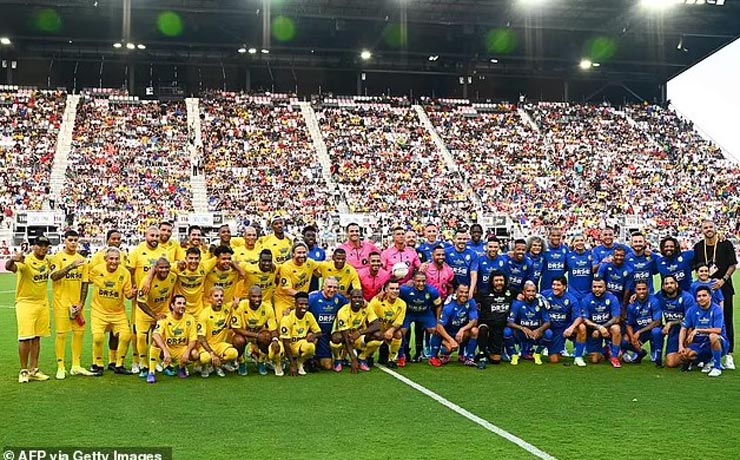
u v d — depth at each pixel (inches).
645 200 1717.5
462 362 419.5
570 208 1641.2
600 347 419.8
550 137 1946.4
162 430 270.4
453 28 1838.1
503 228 1488.7
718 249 413.1
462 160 1802.4
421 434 266.2
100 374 376.2
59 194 1444.4
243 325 382.0
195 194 1525.6
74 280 373.1
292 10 1705.2
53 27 1744.6
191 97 1894.7
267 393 335.0
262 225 1409.9
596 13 1784.0
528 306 421.4
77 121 1697.8
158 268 370.3
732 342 416.5
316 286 459.5
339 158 1738.4
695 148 1979.6
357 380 367.2
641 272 422.3
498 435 265.1
